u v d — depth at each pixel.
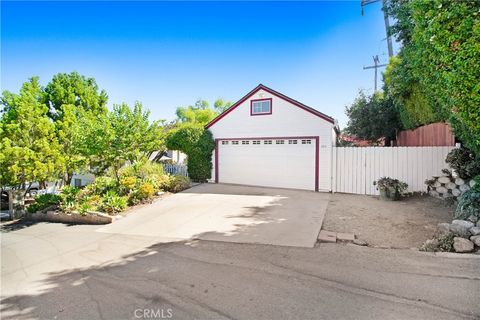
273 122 12.23
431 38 4.34
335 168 10.84
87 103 17.72
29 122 11.16
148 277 4.00
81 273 4.39
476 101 4.07
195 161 13.66
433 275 3.49
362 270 3.77
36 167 10.65
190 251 4.97
